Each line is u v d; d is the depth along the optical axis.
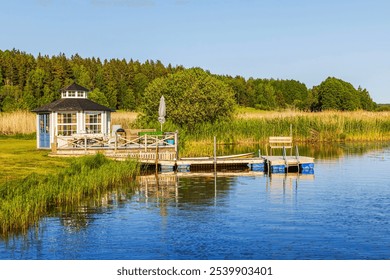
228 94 55.16
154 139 33.88
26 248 15.11
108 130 38.94
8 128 53.28
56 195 20.83
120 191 24.16
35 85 124.12
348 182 27.45
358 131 58.66
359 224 17.98
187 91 52.34
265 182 27.39
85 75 130.38
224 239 16.14
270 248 15.24
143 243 15.73
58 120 36.78
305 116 59.25
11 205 16.77
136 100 136.88
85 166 25.08
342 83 120.44
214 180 28.12
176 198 22.56
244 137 54.81
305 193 24.00
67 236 16.33
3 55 149.38
